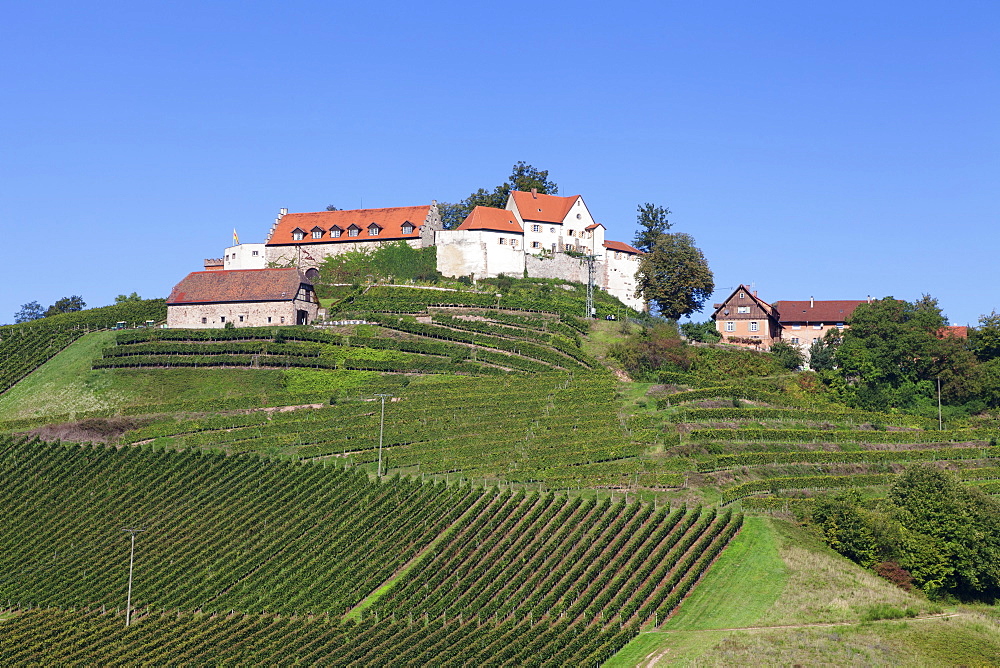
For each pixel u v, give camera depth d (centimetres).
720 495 11688
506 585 10156
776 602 9750
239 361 17050
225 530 11869
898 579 10388
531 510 11419
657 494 11744
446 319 18338
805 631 9188
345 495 12125
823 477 12494
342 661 9219
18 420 15788
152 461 13588
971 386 16338
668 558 10269
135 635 10200
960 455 13750
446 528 11238
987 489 12494
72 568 11712
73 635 10412
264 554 11294
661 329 18275
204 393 16325
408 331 17988
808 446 13512
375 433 13962
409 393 15462
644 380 16112
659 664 8781
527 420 14112
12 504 13150
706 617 9612
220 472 13112
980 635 9225
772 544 10688
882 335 17412
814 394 16475
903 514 11019
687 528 10938
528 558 10475
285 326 18075
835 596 9819
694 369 16988
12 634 10488
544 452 13012
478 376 16312
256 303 18550
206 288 18975
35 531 12556
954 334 17638
